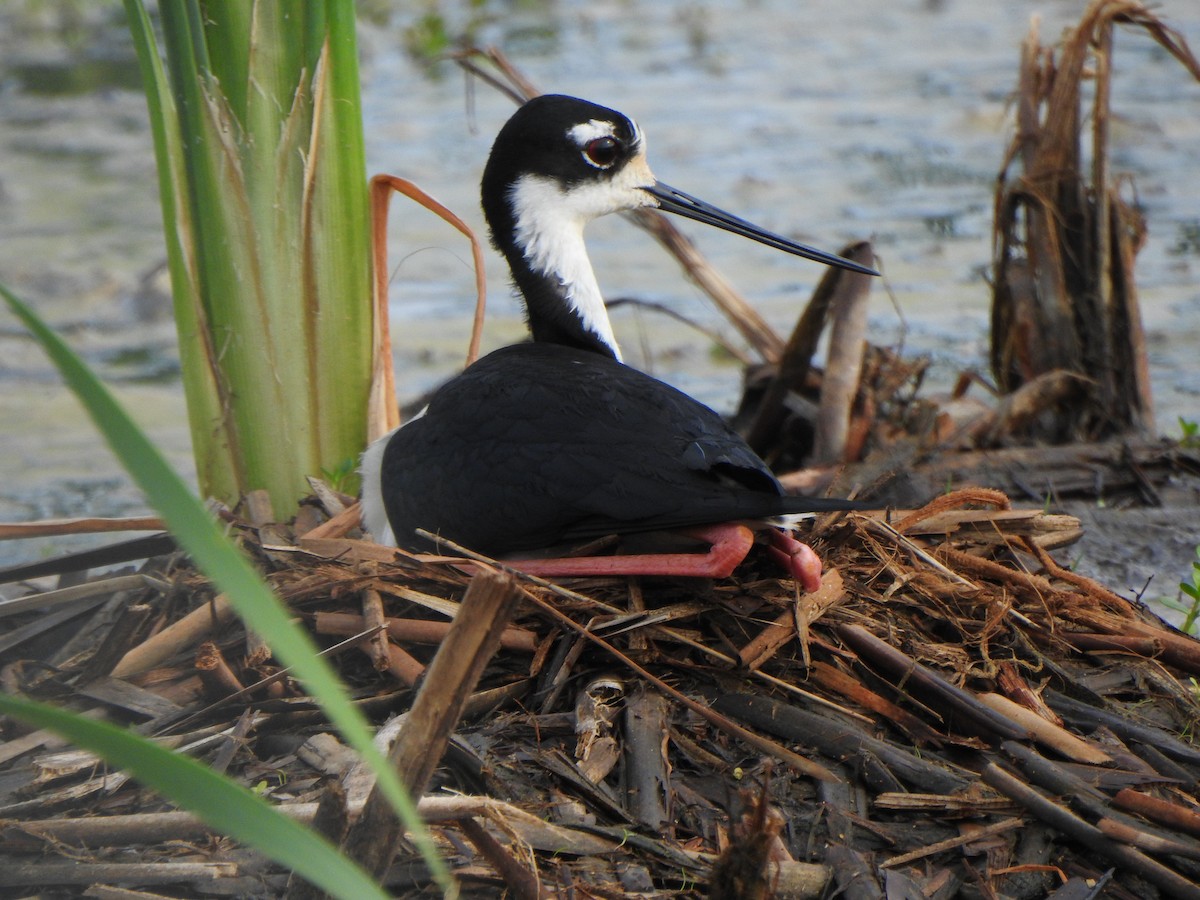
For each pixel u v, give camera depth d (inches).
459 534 306.2
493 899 238.5
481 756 265.7
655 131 916.0
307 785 265.1
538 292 385.4
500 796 260.1
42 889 245.3
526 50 1110.4
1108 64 510.6
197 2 376.5
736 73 1060.5
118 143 932.6
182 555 349.7
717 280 542.9
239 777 270.1
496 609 196.4
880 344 621.3
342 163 399.9
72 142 935.0
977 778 271.3
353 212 405.1
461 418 313.0
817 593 298.5
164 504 131.6
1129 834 251.3
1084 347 517.7
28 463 551.2
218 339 398.3
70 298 699.4
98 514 507.2
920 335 633.0
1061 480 458.6
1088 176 807.1
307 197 393.1
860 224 759.7
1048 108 522.0
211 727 283.0
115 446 130.6
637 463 287.6
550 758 268.7
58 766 273.3
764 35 1179.3
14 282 709.3
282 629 136.5
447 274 738.2
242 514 389.1
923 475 446.9
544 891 233.9
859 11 1262.3
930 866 252.8
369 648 291.1
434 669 199.9
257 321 396.2
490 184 387.2
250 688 282.5
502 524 298.7
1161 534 436.1
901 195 807.1
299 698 288.8
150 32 386.9
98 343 661.3
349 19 394.0
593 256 748.6
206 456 409.7
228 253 390.3
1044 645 311.6
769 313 665.0
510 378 316.2
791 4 1294.3
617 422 295.9
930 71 1055.6
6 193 838.5
